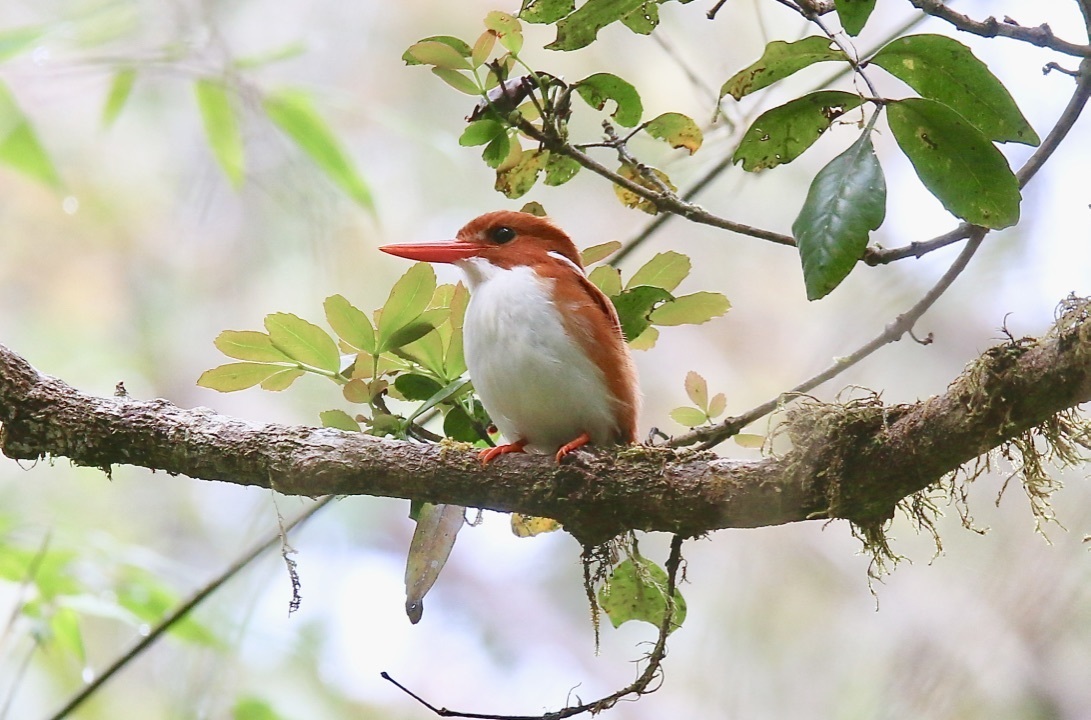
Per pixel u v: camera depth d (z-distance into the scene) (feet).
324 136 30.73
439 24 50.31
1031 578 32.89
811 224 15.37
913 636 35.58
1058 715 31.81
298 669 36.91
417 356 20.10
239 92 30.66
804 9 16.22
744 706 38.91
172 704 30.83
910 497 18.24
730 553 43.16
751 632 40.34
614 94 19.02
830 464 16.19
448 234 48.34
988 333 40.37
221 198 47.16
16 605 23.99
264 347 18.93
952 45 15.11
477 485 18.03
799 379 43.24
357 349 19.12
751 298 49.60
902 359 42.27
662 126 19.60
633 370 20.95
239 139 32.55
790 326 49.16
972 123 15.93
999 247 38.32
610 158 48.98
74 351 46.85
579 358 20.06
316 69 48.73
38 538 26.00
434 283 18.49
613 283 20.30
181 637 26.61
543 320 20.12
